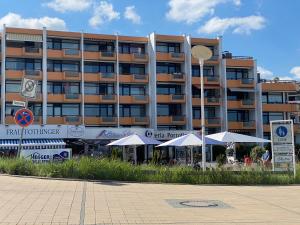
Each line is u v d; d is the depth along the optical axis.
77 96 65.38
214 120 71.25
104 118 66.25
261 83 72.88
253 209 12.24
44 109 63.47
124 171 19.50
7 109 62.00
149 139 34.34
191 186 18.08
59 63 66.00
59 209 11.26
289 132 21.25
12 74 62.50
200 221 10.16
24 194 13.85
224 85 71.94
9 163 21.52
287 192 16.47
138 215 10.74
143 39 70.50
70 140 59.19
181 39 71.62
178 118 69.62
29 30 63.88
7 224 9.34
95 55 67.06
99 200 13.05
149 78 69.88
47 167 20.33
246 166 23.47
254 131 73.50
